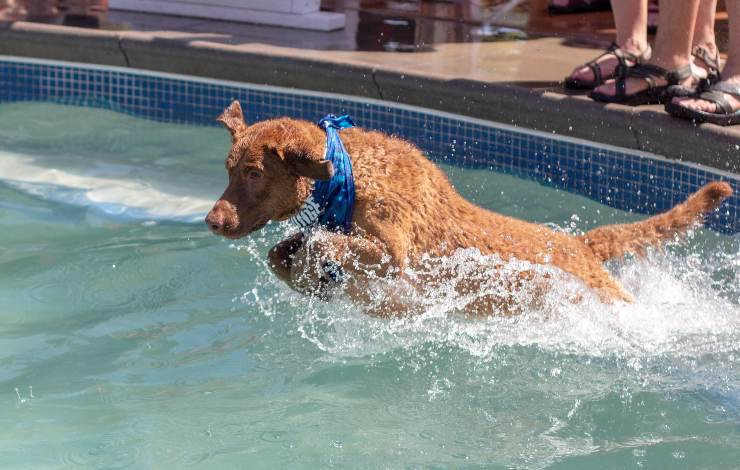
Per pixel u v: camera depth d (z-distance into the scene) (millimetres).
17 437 3742
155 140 7195
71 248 5461
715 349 4418
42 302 4871
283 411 3971
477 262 4289
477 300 4391
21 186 6309
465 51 7520
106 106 7848
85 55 7793
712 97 5719
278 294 4957
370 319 4555
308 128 4031
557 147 6293
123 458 3617
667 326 4562
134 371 4266
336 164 4004
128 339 4539
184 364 4328
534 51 7531
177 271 5211
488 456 3676
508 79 6688
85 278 5117
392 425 3889
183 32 7895
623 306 4543
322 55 7227
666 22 6090
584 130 6156
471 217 4383
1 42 7980
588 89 6406
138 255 5383
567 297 4387
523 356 4406
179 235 5641
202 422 3873
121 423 3854
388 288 4246
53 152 6891
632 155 5988
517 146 6457
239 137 4035
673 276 4977
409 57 7273
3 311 4762
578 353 4422
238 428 3836
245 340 4539
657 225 4543
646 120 5879
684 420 3908
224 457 3637
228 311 4801
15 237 5582
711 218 5672
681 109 5707
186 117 7613
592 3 9047
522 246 4391
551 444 3760
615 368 4312
